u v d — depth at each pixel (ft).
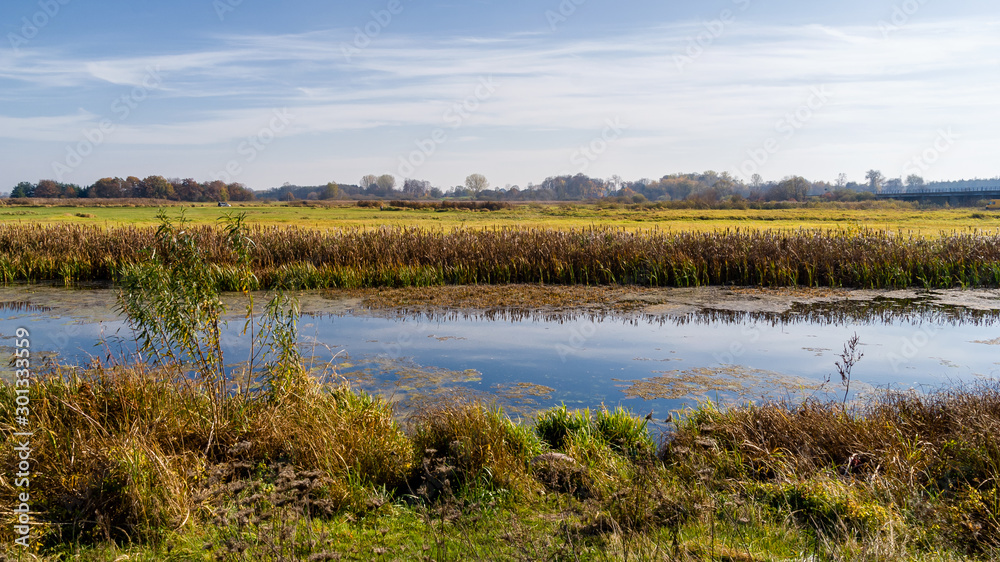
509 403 26.40
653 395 27.63
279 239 67.21
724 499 15.75
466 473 16.90
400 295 54.70
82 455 15.61
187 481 15.83
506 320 45.14
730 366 32.53
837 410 21.54
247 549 12.40
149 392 20.07
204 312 21.36
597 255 63.87
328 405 20.79
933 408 21.12
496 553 12.97
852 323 44.19
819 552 12.76
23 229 74.18
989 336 39.78
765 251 63.57
